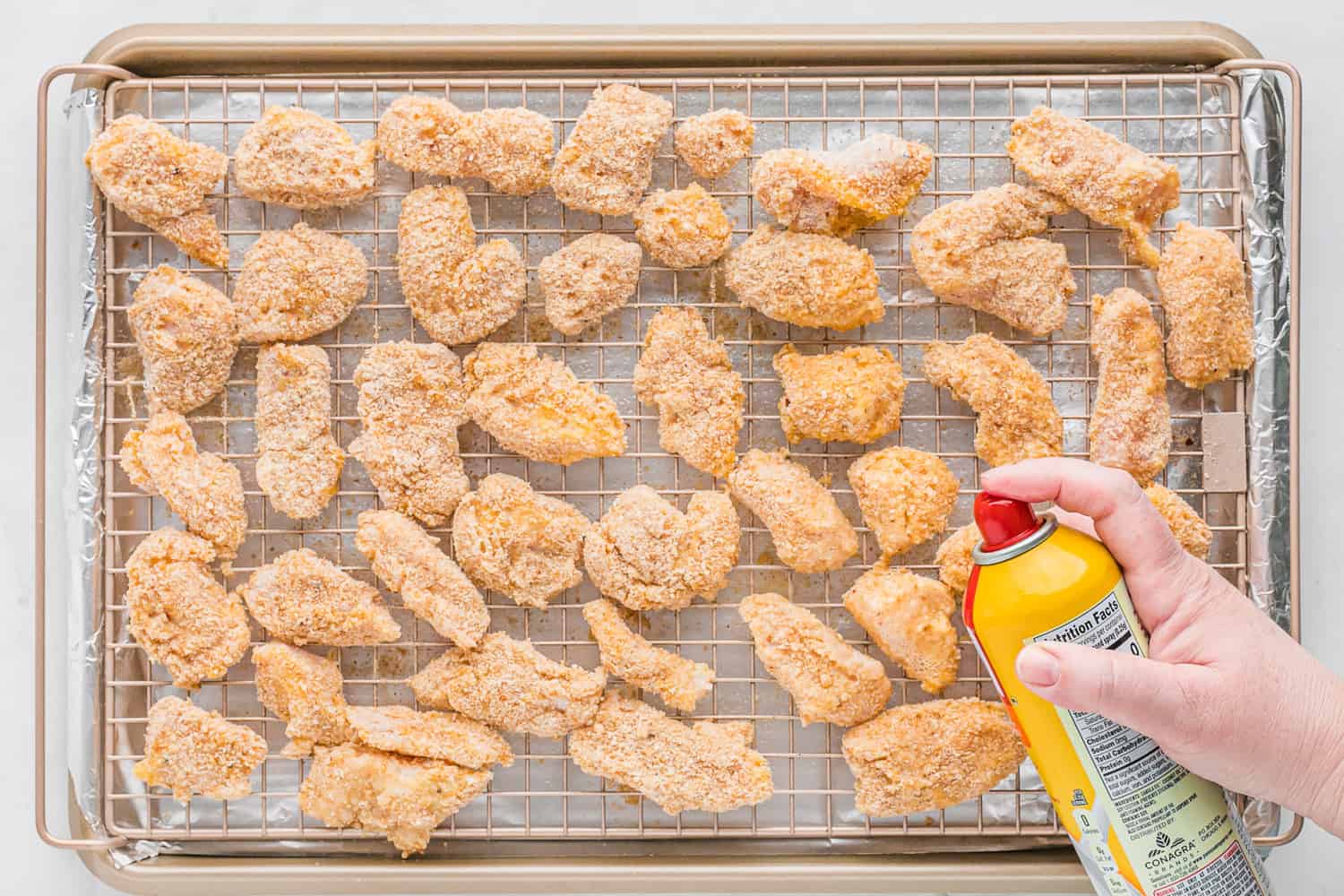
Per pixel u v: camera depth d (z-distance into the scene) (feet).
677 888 2.58
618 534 2.58
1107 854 2.40
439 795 2.57
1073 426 2.65
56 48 2.65
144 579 2.57
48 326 2.65
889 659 2.64
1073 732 2.37
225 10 2.65
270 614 2.58
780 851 2.62
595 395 2.60
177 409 2.61
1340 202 2.66
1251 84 2.62
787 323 2.65
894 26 2.61
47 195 2.65
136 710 2.64
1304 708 2.40
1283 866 2.64
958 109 2.65
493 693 2.58
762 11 2.65
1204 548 2.59
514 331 2.65
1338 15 2.66
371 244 2.65
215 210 2.65
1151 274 2.64
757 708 2.64
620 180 2.59
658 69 2.64
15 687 2.66
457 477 2.61
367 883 2.59
